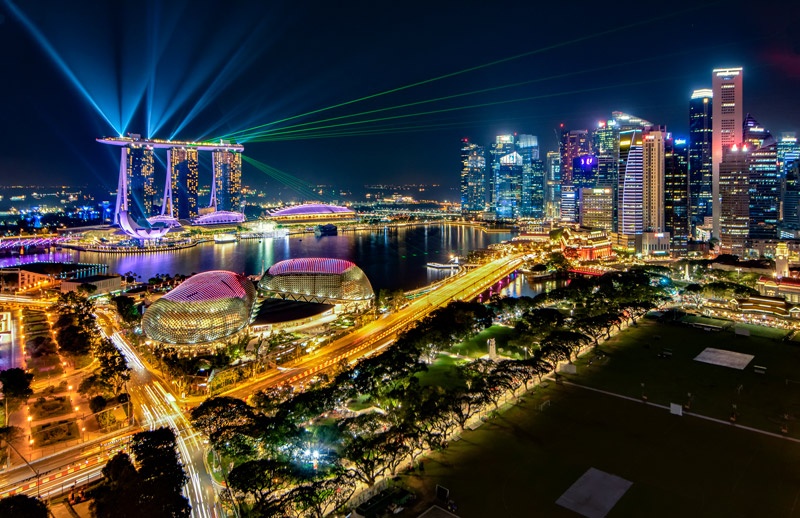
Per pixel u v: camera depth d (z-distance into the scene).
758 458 142.62
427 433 146.25
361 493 127.38
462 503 123.25
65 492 131.62
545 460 142.62
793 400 179.88
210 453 151.62
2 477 139.25
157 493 113.81
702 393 187.12
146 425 172.12
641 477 133.75
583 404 179.12
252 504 125.56
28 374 191.88
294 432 145.75
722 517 117.69
